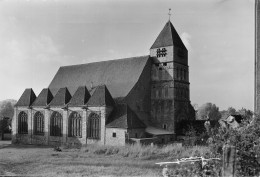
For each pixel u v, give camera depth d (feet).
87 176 97.76
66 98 232.73
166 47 238.89
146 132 206.39
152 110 242.58
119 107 204.54
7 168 119.55
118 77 245.65
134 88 226.58
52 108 234.99
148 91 242.58
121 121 193.06
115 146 177.68
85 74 271.08
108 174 101.86
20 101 260.42
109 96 210.59
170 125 229.04
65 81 279.28
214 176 55.26
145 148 161.07
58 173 104.58
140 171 107.45
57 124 233.55
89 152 168.25
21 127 259.60
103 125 200.03
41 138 241.76
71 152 172.65
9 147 215.31
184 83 246.06
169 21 250.98
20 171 112.27
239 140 59.88
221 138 61.57
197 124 217.97
